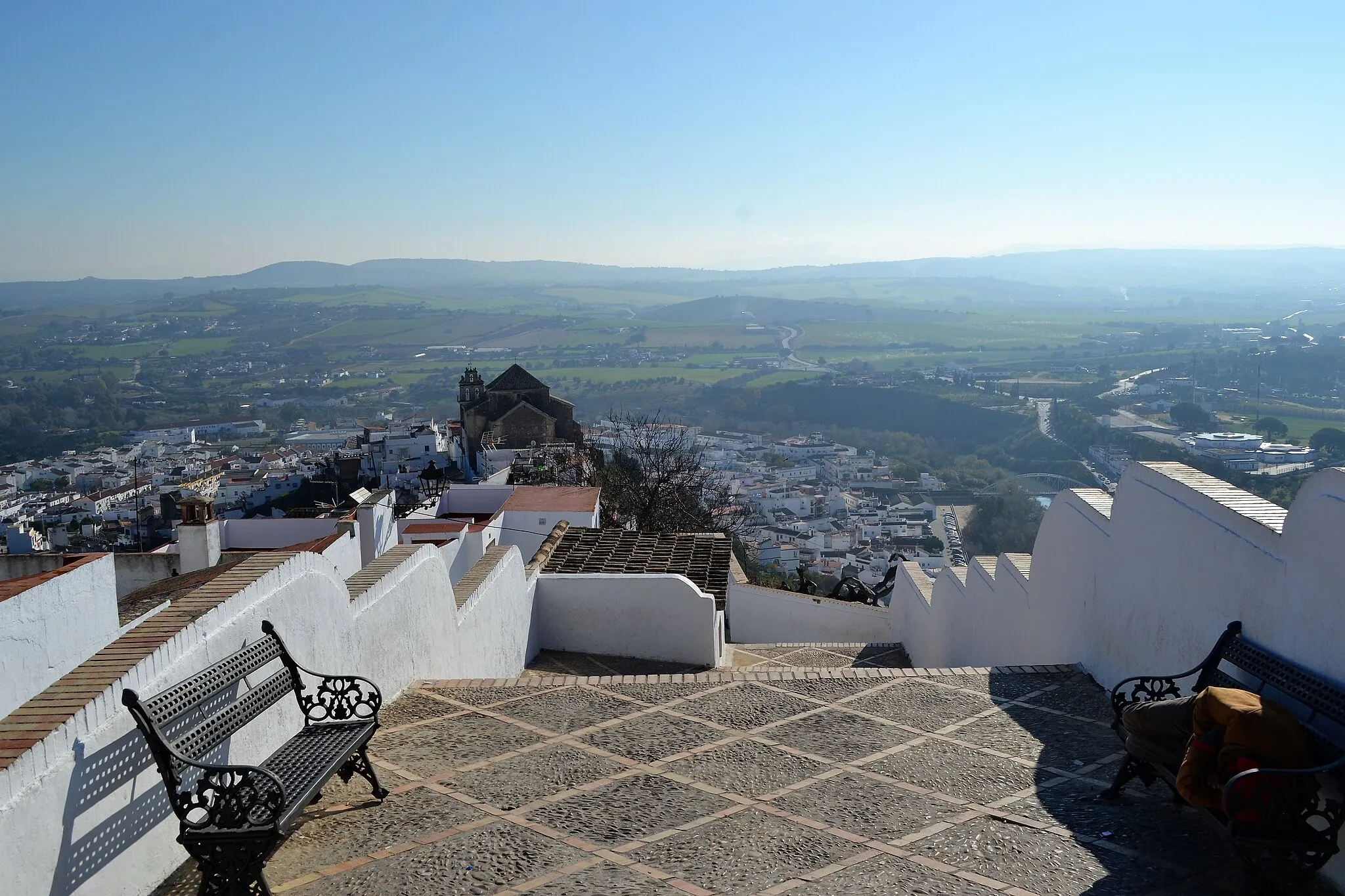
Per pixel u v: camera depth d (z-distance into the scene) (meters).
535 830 4.79
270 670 5.20
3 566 11.42
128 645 4.18
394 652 6.97
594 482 36.50
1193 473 6.31
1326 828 4.06
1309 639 4.68
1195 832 4.66
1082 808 4.98
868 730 6.29
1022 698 6.94
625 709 6.79
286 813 3.97
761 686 7.32
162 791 4.16
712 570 12.91
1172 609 6.12
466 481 57.97
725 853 4.51
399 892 4.15
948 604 11.89
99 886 3.73
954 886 4.17
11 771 3.29
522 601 10.57
